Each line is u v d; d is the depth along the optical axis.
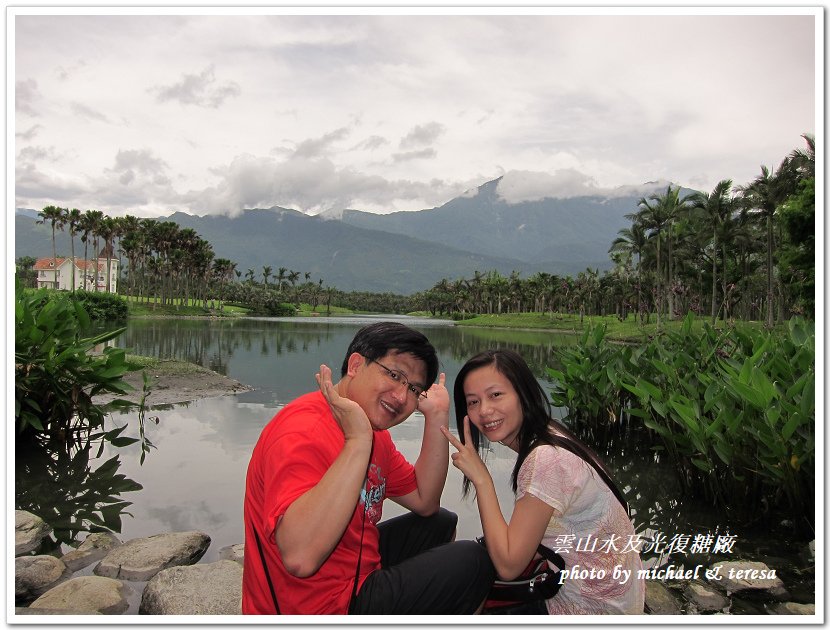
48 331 5.93
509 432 2.05
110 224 63.84
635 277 64.25
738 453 4.04
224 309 92.56
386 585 1.88
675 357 5.93
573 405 6.69
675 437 4.60
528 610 2.13
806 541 3.76
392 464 2.24
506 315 87.38
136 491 4.62
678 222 45.94
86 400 6.25
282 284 143.62
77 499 4.42
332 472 1.55
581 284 75.88
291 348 21.69
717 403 4.23
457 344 30.20
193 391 9.61
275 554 1.72
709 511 4.38
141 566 3.19
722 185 38.97
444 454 2.32
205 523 3.97
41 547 3.59
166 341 23.31
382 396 1.90
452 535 2.47
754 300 50.91
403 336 1.91
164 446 6.04
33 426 5.90
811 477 3.78
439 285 138.00
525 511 1.86
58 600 2.73
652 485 5.09
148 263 77.69
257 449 1.81
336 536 1.53
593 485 1.89
